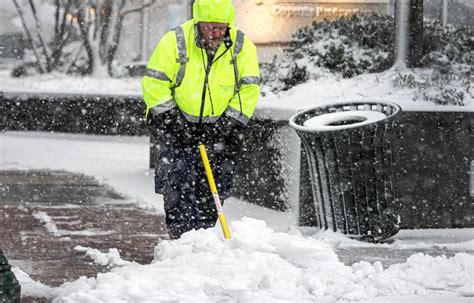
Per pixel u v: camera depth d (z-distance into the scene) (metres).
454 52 17.31
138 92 36.69
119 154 28.14
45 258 12.00
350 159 13.20
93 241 13.42
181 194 12.28
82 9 44.16
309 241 10.41
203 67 12.02
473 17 24.09
